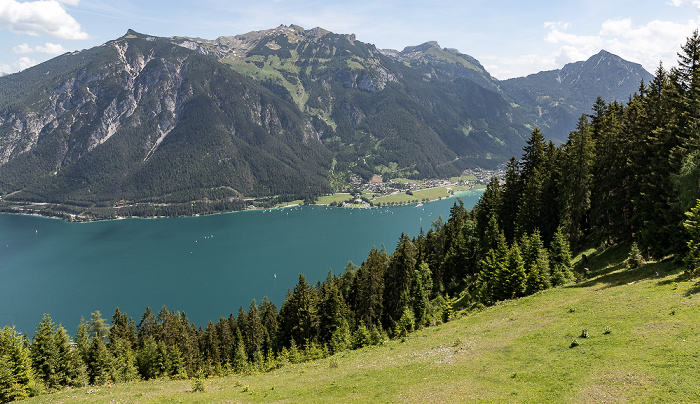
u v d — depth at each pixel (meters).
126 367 79.06
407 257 97.94
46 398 37.78
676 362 22.92
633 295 38.09
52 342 63.31
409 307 86.25
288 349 90.06
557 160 83.12
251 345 103.62
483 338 39.22
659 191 53.19
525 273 61.47
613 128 69.94
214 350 104.50
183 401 33.09
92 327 92.81
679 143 52.69
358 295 100.62
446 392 26.95
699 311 28.69
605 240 69.56
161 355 83.81
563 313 39.97
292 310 93.81
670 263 45.97
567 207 71.38
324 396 30.80
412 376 32.06
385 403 27.20
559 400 22.41
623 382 22.50
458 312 66.75
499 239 75.19
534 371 27.23
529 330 37.38
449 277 98.50
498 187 106.38
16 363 48.22
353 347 67.88
